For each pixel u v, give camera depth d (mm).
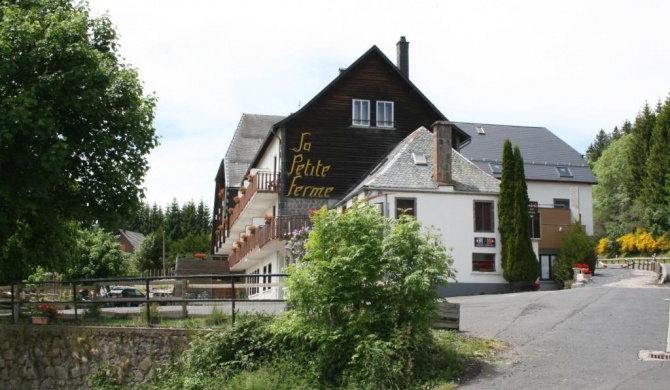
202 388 14953
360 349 13562
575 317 18406
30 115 18359
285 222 32219
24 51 18938
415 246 14555
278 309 19375
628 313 18828
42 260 22906
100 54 19875
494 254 32562
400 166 33000
